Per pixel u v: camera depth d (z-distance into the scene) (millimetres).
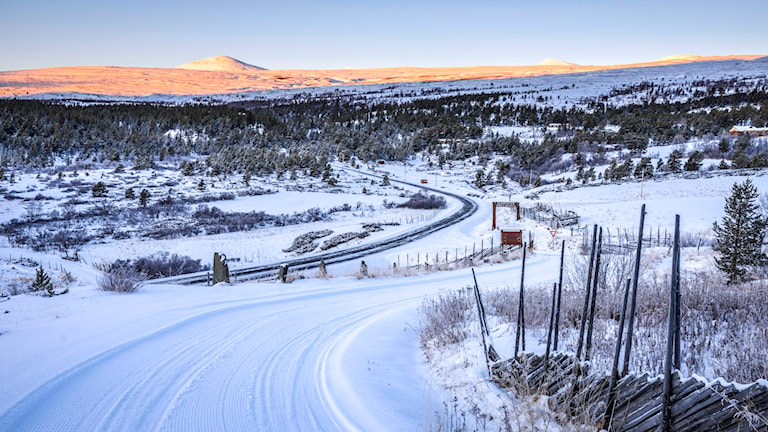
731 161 91312
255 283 18953
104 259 37531
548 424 4719
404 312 12414
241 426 5270
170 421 5344
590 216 52688
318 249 42406
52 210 59438
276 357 7953
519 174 116062
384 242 43312
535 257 31062
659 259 24359
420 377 7105
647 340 6320
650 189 67312
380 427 5203
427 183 108562
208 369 7168
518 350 6320
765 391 3314
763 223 17828
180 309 11641
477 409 5414
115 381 6488
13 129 144250
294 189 87438
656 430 3926
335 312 12508
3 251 37531
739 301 7836
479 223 56062
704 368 5156
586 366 4930
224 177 96188
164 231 50438
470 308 10953
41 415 5352
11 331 8953
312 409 5750
